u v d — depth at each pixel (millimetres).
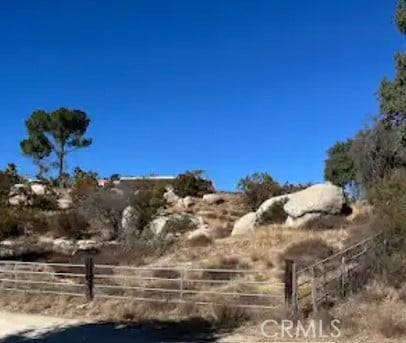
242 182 42188
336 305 16328
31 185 50875
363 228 23141
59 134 72312
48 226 36969
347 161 43250
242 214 41062
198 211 41344
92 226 35281
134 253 27438
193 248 27031
